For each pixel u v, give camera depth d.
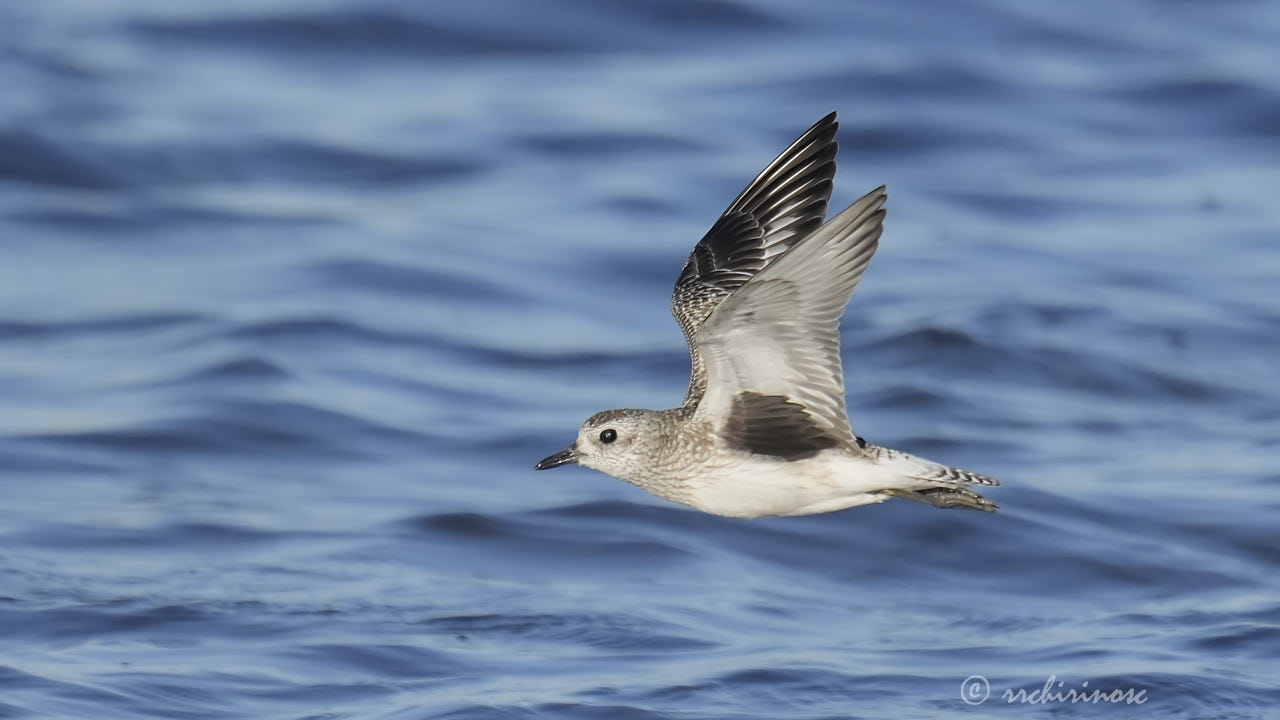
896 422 20.89
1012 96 33.09
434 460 19.98
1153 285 25.81
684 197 29.06
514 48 35.38
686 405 11.07
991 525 17.69
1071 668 14.18
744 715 13.24
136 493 18.80
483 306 25.33
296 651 14.55
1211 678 13.95
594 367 23.16
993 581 16.77
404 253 26.88
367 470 19.72
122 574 16.38
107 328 24.22
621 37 35.75
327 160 30.94
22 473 19.16
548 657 14.52
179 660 14.29
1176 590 16.44
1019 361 22.77
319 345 23.27
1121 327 24.06
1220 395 22.14
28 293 25.58
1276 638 14.91
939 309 24.59
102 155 30.52
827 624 15.57
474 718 13.02
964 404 21.41
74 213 28.77
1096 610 15.95
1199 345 23.59
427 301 25.34
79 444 19.95
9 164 30.09
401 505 18.55
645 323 24.97
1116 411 21.61
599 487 19.14
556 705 13.32
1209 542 17.38
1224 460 19.80
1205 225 28.22
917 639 15.14
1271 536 17.39
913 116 32.12
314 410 20.97
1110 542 17.33
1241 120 32.47
